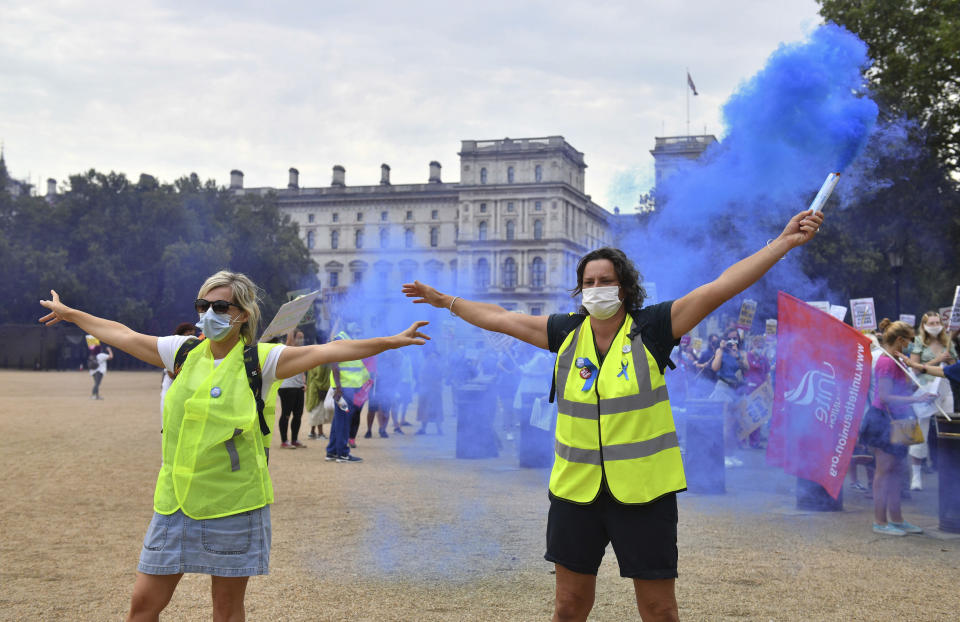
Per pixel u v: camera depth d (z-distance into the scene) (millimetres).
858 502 9203
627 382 3486
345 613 5023
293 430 14430
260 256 68125
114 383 38688
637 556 3387
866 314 13133
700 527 7719
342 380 12406
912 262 28625
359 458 12656
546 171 90062
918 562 6371
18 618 4898
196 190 69500
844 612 5086
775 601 5309
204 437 3514
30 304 62312
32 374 47469
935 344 11102
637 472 3404
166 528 3492
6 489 9500
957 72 23203
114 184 69312
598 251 3699
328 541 6969
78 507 8445
